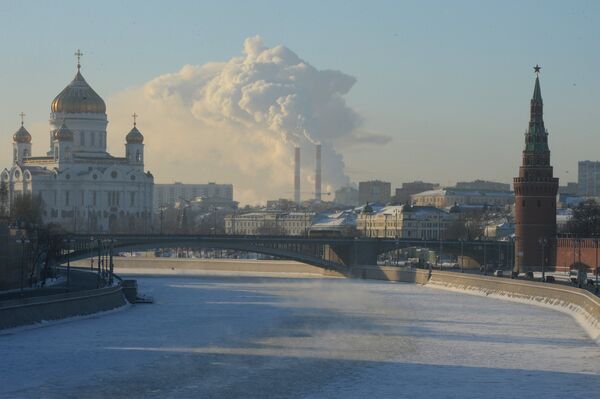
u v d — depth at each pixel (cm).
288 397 18450
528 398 18475
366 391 18888
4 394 18462
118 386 19088
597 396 18638
